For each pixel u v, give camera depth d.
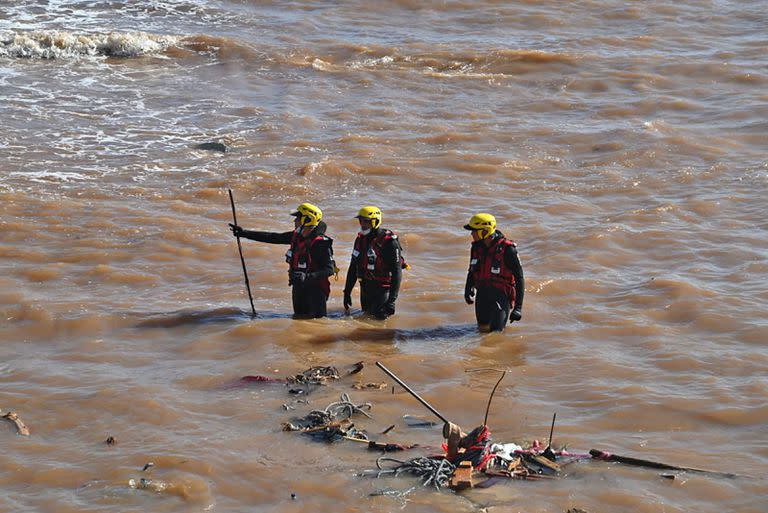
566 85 28.94
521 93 28.62
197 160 23.39
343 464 10.81
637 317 14.99
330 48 32.12
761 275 16.61
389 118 26.42
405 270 17.25
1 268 17.11
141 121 26.12
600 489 10.21
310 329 14.58
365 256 14.99
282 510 10.01
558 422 11.88
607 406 12.24
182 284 16.72
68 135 24.89
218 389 12.76
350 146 24.09
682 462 10.87
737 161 22.91
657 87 28.50
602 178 22.14
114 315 15.13
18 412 12.12
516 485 10.28
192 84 29.27
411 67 30.78
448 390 12.66
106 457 11.05
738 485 10.38
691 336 14.37
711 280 16.48
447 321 15.09
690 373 13.14
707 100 27.38
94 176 22.20
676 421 11.86
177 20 34.88
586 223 19.44
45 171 22.38
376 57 31.45
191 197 21.05
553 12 35.59
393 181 22.11
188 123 26.06
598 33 33.69
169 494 10.33
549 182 22.02
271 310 15.55
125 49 31.80
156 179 22.14
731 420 11.86
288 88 28.88
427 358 13.60
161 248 18.11
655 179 21.94
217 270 17.31
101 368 13.41
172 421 11.86
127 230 19.00
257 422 11.82
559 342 14.20
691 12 35.44
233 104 27.53
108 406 12.23
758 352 13.73
